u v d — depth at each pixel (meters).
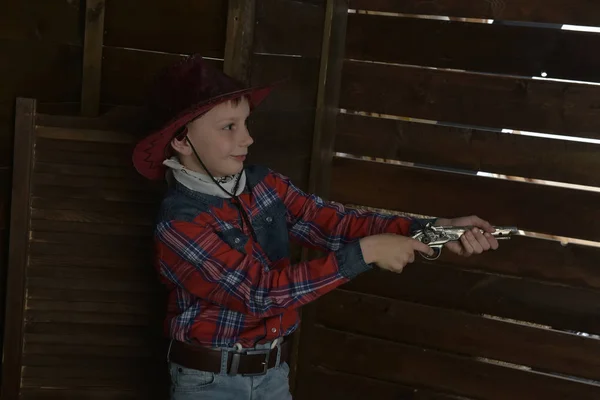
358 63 2.46
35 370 2.07
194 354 1.67
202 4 2.10
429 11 2.37
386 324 2.52
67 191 2.03
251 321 1.68
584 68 2.25
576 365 2.35
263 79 2.12
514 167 2.35
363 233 1.80
